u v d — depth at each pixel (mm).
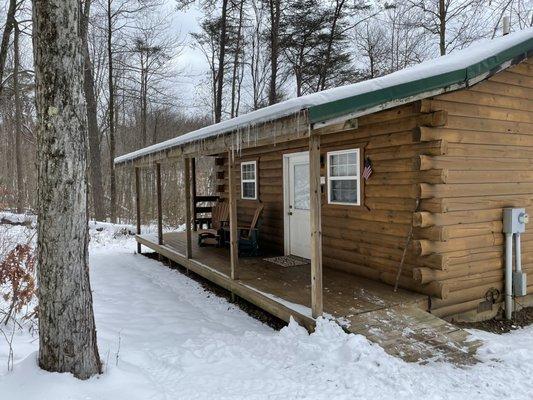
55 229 3199
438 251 5203
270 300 5246
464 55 5379
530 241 6113
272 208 8711
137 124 28344
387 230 5836
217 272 6805
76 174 3213
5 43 10984
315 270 4512
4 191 12516
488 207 5605
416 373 3633
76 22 3137
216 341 4539
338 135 6664
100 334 4754
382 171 5859
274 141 4812
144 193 24406
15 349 3963
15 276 4625
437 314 5262
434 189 5188
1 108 21531
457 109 5309
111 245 12672
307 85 19906
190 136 6902
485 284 5621
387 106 4387
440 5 14047
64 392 3014
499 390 3436
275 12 18109
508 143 5785
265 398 3264
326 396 3283
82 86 3221
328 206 7020
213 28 18859
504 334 5223
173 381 3584
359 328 4352
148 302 6543
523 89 5930
